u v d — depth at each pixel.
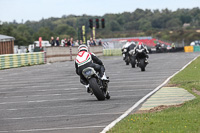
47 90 56.31
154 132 25.58
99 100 43.53
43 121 32.94
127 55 107.56
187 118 29.31
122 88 54.00
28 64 127.81
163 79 63.47
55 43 157.38
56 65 125.00
